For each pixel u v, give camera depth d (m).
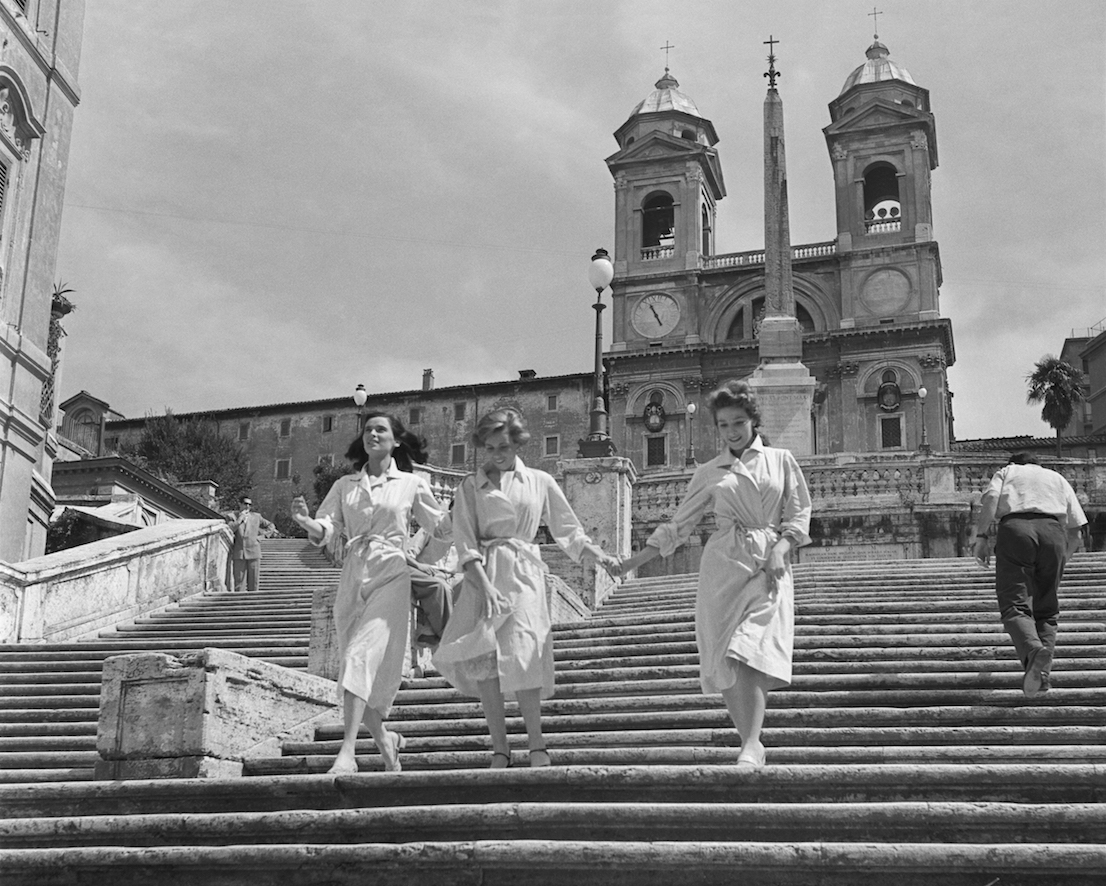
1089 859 4.77
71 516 33.09
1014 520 8.44
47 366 24.36
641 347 69.25
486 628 6.54
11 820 6.36
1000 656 9.69
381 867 5.43
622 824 5.48
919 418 64.12
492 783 6.18
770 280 37.84
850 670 9.53
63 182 25.52
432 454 73.12
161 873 5.82
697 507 6.66
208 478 66.88
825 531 26.14
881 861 4.92
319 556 28.16
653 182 72.06
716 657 6.29
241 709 8.08
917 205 67.31
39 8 24.88
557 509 6.90
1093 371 78.06
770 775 5.87
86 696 11.20
